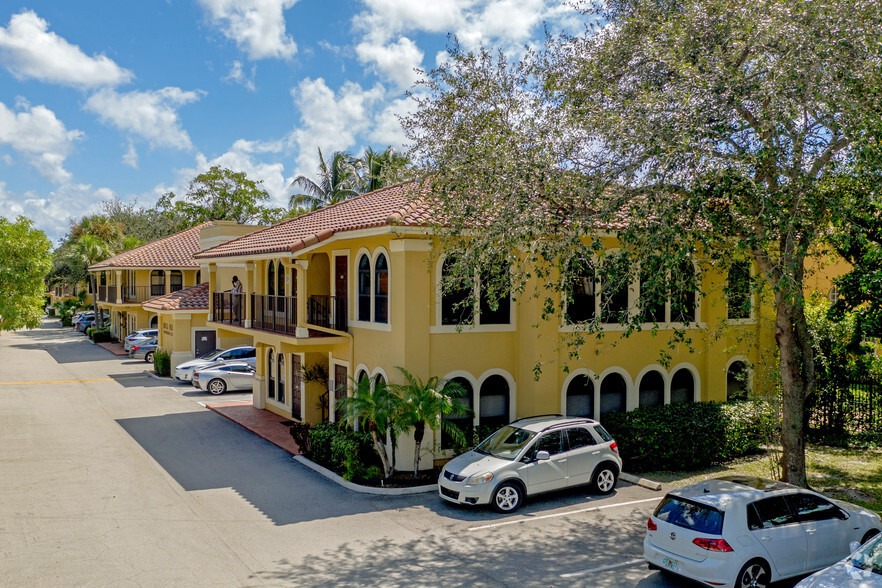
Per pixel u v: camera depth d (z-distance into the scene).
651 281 10.05
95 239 48.38
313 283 18.28
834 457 15.75
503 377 15.26
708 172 9.98
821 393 18.09
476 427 14.61
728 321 17.16
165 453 15.92
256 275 21.66
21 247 31.78
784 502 8.39
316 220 19.62
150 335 37.25
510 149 11.52
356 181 40.53
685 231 10.39
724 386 17.39
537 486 11.99
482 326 14.88
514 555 9.65
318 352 18.44
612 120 10.54
